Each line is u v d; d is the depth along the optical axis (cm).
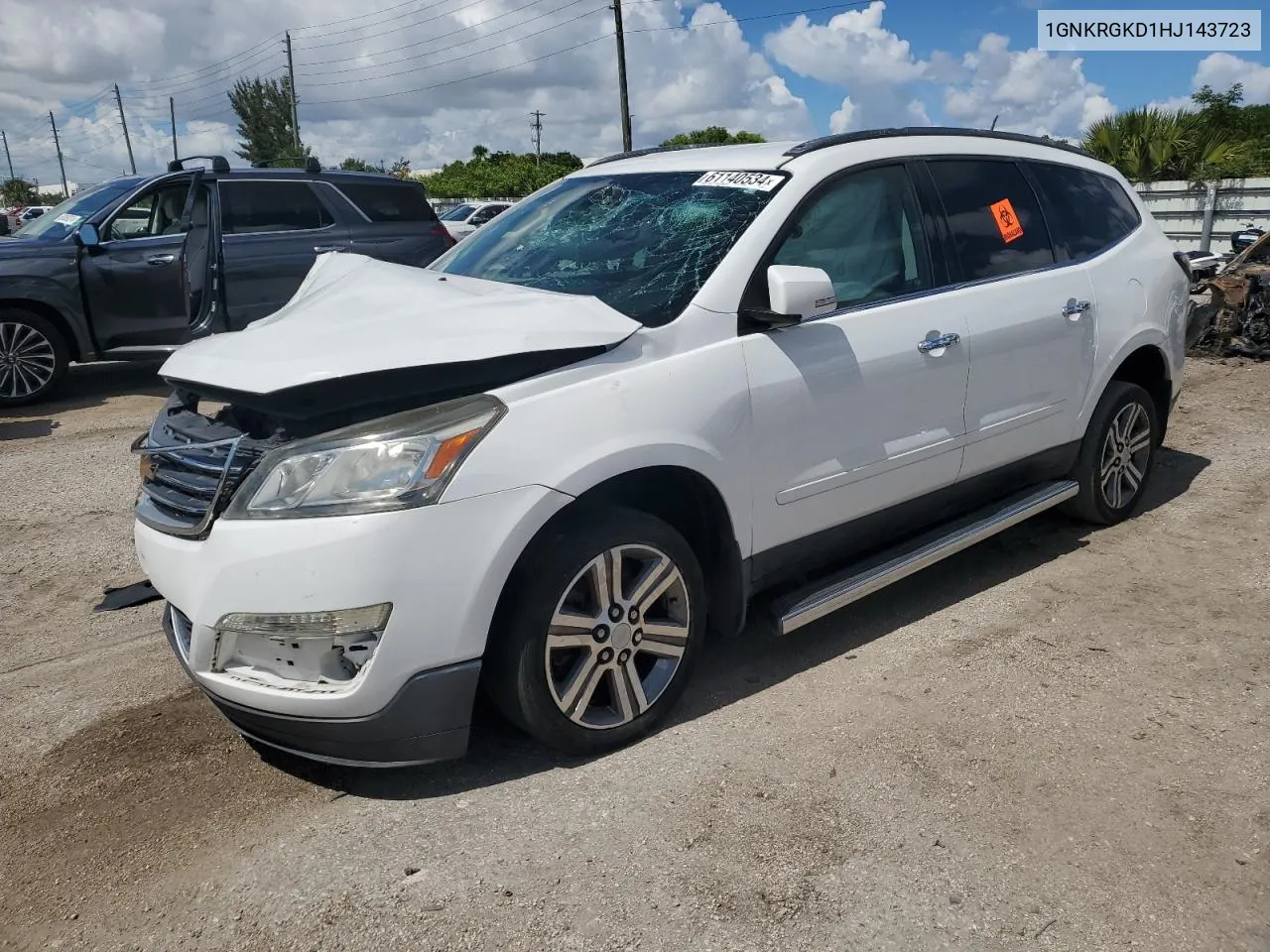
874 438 369
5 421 845
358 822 285
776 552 349
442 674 279
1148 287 493
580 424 293
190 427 318
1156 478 594
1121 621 404
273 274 943
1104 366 467
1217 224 1916
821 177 367
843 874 258
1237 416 732
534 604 289
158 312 927
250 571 272
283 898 255
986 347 405
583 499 305
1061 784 294
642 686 320
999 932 238
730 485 326
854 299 371
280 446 282
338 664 278
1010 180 446
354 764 286
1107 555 473
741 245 342
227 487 286
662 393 310
